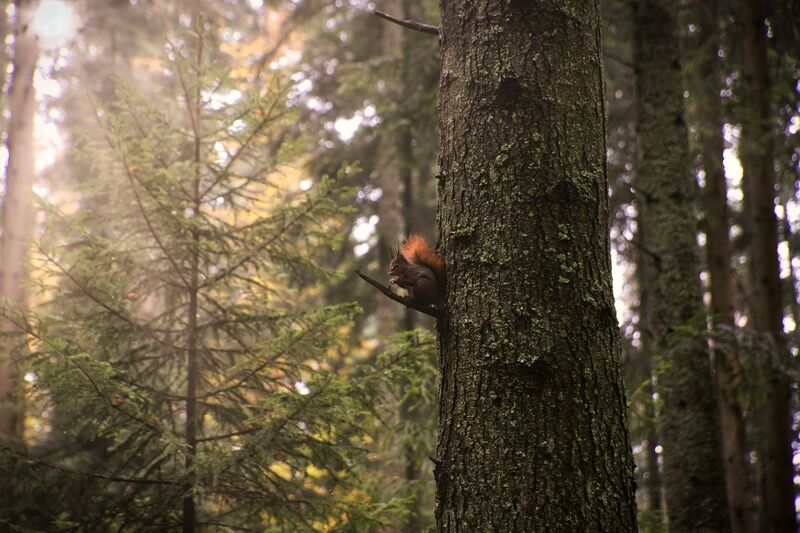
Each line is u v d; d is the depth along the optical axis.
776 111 9.00
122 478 4.65
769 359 6.41
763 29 8.06
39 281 4.79
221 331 5.46
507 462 2.98
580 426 3.00
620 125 9.12
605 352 3.14
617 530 2.96
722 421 9.22
